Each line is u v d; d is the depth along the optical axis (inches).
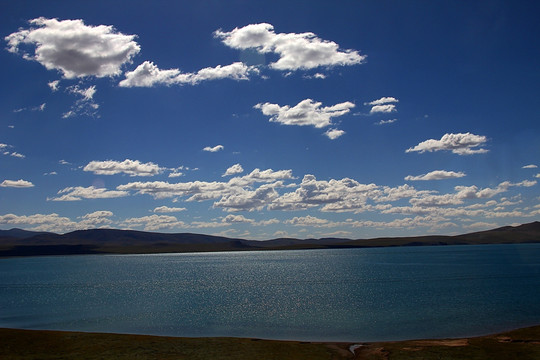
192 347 1690.5
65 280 5639.8
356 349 1683.1
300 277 5457.7
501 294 3324.3
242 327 2220.7
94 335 1891.0
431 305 2829.7
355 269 6840.6
